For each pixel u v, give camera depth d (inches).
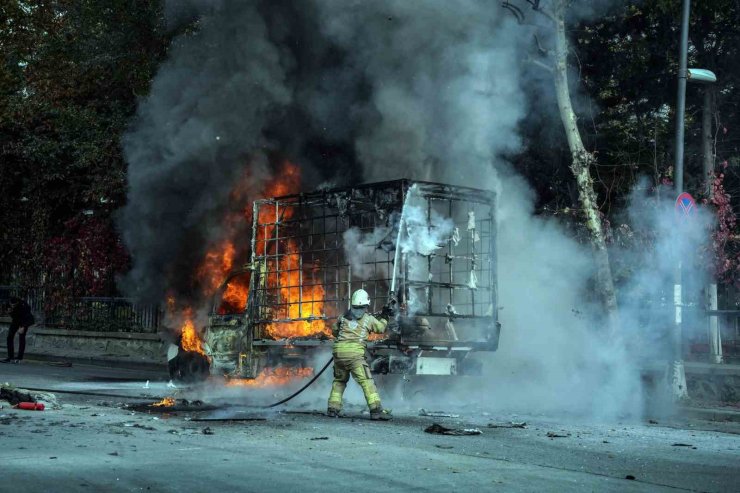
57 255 1104.2
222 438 359.9
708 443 381.1
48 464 284.5
